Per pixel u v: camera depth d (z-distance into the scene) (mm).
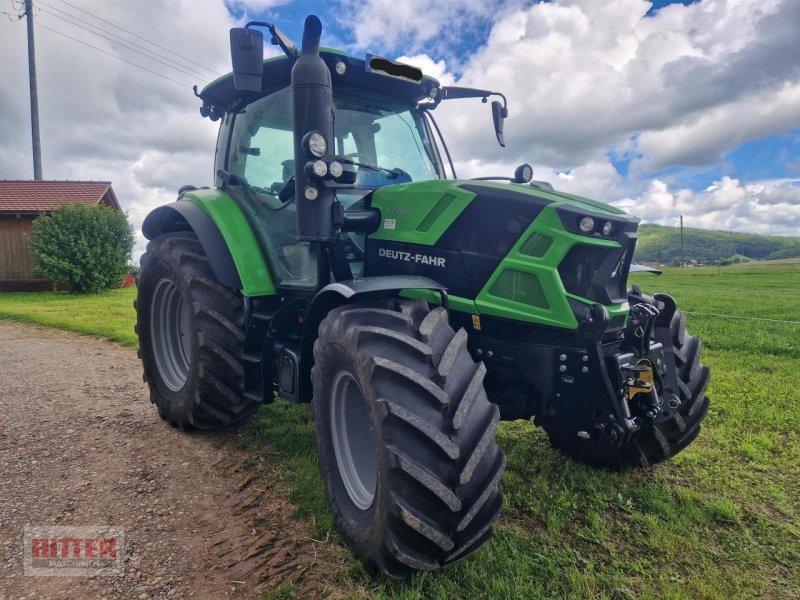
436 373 2127
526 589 2176
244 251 3484
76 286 17156
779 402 4457
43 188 20906
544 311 2430
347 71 3395
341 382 2549
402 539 2043
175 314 4262
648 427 3000
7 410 4477
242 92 3770
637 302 3094
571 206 2453
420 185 2881
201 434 3922
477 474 2059
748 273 31562
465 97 3973
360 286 2402
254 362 3424
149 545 2531
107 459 3490
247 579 2279
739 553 2488
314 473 3227
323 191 2736
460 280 2658
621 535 2637
